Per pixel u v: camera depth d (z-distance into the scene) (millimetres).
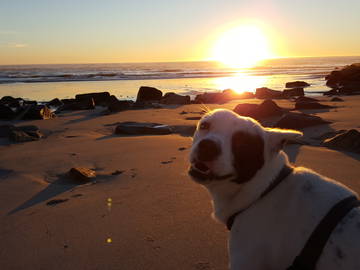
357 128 1991
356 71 7379
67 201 1094
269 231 534
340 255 471
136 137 1992
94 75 12797
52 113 3164
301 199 529
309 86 7031
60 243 845
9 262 778
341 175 1193
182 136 1997
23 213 1021
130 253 789
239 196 567
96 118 2895
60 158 1603
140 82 9109
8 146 1916
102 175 1339
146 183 1211
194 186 1153
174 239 835
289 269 503
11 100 4867
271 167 563
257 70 17625
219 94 4391
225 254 769
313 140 1761
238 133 557
